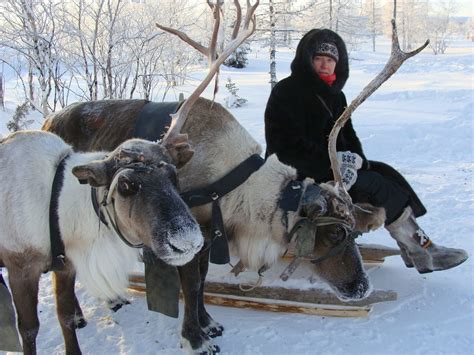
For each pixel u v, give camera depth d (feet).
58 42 29.04
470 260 16.12
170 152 10.19
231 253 13.01
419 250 14.23
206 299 13.97
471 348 11.89
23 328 10.73
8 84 40.24
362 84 58.85
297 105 13.82
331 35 14.01
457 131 32.35
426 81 63.00
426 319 13.12
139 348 12.23
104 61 29.96
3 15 28.14
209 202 12.12
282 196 12.03
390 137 31.32
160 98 34.50
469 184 23.49
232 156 12.29
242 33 11.68
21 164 10.49
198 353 11.85
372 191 13.78
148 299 11.12
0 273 11.55
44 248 10.47
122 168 9.57
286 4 44.70
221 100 44.78
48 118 15.07
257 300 13.60
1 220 10.41
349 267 12.01
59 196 10.36
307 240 11.85
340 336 12.48
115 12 29.37
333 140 11.94
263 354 11.90
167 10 32.53
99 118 13.97
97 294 10.82
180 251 8.93
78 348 11.45
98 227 10.39
